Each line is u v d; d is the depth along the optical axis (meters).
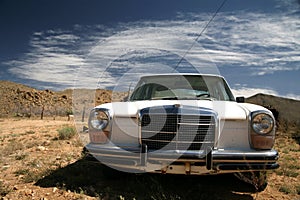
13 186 4.19
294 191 4.13
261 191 4.16
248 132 3.75
